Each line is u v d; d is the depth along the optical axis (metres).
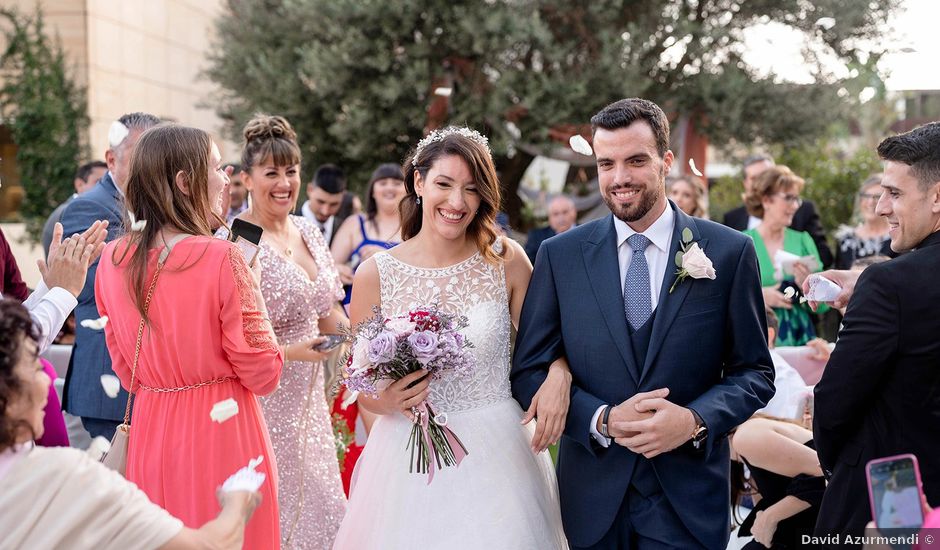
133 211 2.53
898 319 2.20
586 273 2.68
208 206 2.61
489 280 2.89
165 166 2.50
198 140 2.55
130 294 2.48
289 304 3.53
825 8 9.56
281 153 3.55
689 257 2.52
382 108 10.35
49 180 11.27
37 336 1.78
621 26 10.48
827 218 10.02
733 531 4.35
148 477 2.53
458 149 2.73
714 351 2.59
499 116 10.18
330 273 3.85
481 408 2.80
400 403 2.62
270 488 2.64
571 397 2.62
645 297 2.64
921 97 11.06
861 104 10.22
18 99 11.20
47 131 11.16
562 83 9.76
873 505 1.81
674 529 2.56
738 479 3.79
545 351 2.75
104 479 1.74
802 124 10.19
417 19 10.23
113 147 3.37
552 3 10.07
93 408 3.31
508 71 9.95
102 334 3.33
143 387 2.60
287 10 10.66
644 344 2.60
